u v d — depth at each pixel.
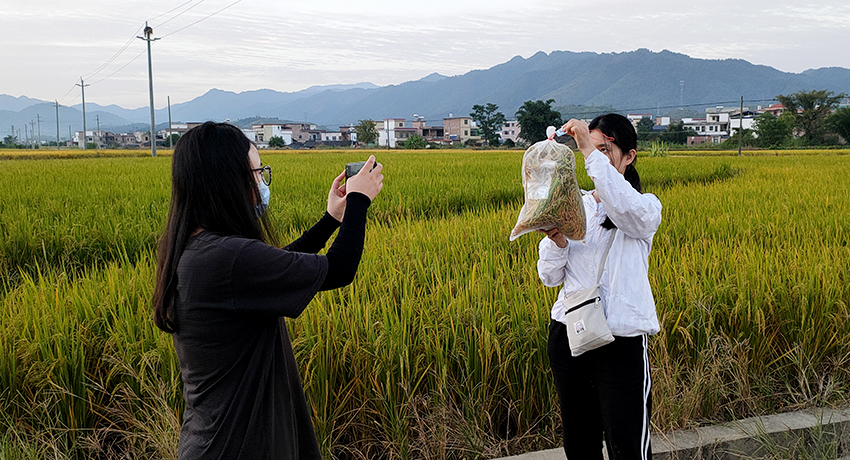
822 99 70.31
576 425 2.49
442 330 3.25
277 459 1.66
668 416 3.20
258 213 1.80
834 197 8.85
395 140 102.94
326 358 2.99
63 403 2.88
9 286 5.11
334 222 2.13
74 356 2.94
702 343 3.52
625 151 2.43
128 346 3.01
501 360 3.17
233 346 1.58
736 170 19.80
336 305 3.51
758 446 3.10
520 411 3.19
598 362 2.30
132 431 2.92
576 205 2.17
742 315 3.63
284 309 1.56
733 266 4.36
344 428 3.02
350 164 1.82
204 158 1.59
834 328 3.74
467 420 3.04
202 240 1.57
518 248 5.64
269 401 1.64
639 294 2.26
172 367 2.87
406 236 6.09
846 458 3.12
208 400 1.60
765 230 6.27
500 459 2.95
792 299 3.81
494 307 3.60
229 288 1.53
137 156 39.84
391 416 2.91
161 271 1.60
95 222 7.39
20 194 10.66
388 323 3.33
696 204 8.56
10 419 2.73
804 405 3.40
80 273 5.63
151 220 7.66
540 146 2.25
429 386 3.14
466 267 4.61
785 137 64.62
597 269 2.28
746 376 3.43
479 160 23.30
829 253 4.88
